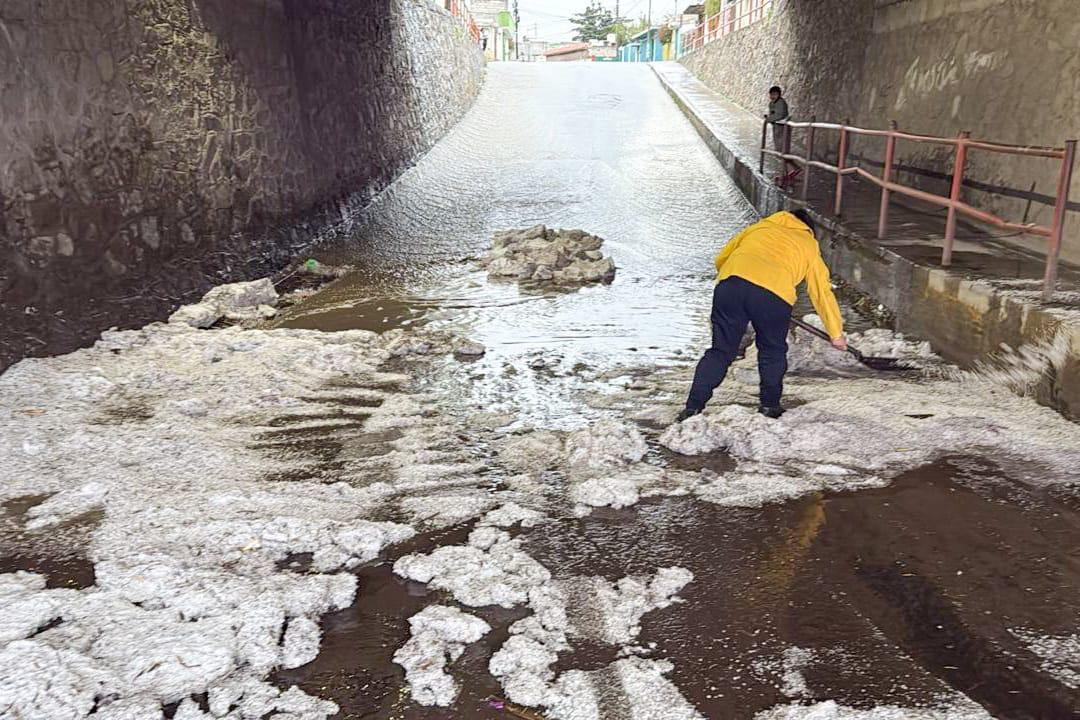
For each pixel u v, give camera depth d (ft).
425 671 9.17
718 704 8.69
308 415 17.43
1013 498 13.21
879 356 20.74
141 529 12.19
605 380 19.83
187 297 25.59
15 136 18.45
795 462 14.75
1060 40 24.86
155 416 16.97
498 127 67.41
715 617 10.23
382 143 48.44
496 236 36.45
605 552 11.84
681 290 29.60
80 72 20.47
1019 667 9.19
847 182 41.96
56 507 12.92
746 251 16.01
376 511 13.10
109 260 21.88
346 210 41.73
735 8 80.64
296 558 11.71
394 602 10.64
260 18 31.22
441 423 16.98
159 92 24.03
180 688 8.82
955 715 8.45
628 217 42.16
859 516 12.76
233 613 10.07
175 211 25.02
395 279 31.53
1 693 8.31
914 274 21.94
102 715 8.30
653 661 9.37
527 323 25.25
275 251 32.55
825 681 9.02
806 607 10.41
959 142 20.85
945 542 11.94
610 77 93.20
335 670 9.30
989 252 23.39
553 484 14.07
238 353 21.62
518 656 9.41
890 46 39.70
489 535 12.15
